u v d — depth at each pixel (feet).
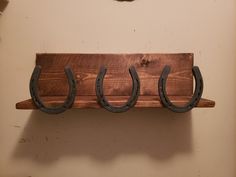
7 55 2.91
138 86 2.40
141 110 3.01
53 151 2.99
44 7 2.91
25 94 2.93
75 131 2.99
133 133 3.01
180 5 2.95
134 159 3.01
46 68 2.82
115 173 3.01
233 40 2.98
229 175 3.02
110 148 3.01
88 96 2.74
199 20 2.96
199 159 3.02
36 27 2.91
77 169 3.01
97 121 3.00
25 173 2.99
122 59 2.83
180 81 2.82
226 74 2.99
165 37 2.95
